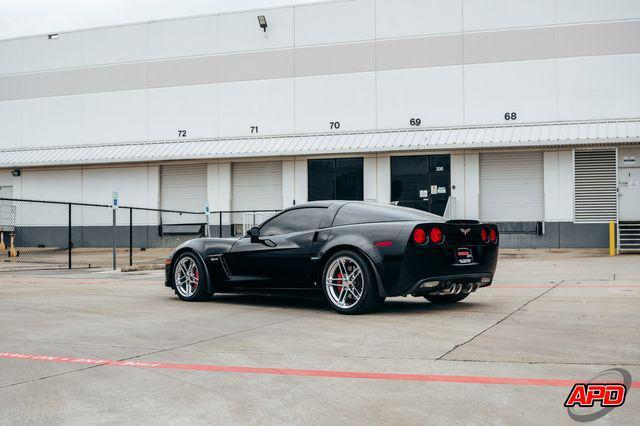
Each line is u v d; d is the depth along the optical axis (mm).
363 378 4078
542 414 3297
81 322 6445
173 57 26922
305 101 24922
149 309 7445
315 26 24953
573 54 22109
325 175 24688
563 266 14398
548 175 22141
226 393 3768
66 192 28531
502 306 7441
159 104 27047
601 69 21844
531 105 22438
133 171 27469
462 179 23000
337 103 24547
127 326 6188
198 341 5391
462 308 7289
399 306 7531
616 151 21516
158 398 3680
